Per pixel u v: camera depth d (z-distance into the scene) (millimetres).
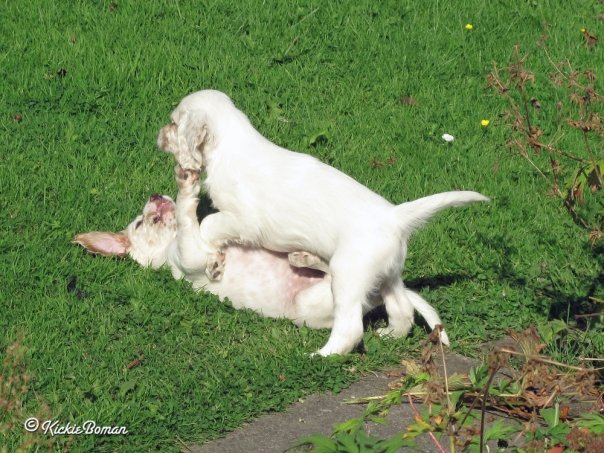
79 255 7348
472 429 4836
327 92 9984
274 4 11117
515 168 8969
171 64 9953
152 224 7332
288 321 6805
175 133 6715
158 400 5863
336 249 6281
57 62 9820
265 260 6855
